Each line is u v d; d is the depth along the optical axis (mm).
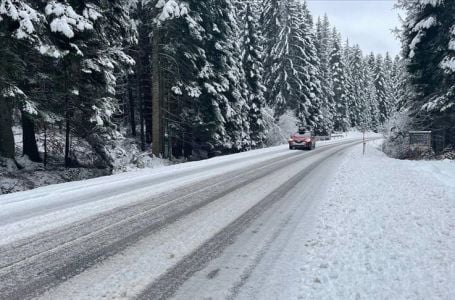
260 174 13516
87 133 15617
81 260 4926
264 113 36812
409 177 12453
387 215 7297
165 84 22297
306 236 6113
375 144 42219
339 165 16781
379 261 4949
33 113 12094
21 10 10820
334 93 70188
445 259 5035
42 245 5445
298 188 10711
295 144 28547
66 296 3924
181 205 8211
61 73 13680
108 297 3932
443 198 8992
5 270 4551
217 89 24375
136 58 22859
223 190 10148
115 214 7266
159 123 21000
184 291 4125
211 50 25203
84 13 13430
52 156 16469
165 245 5598
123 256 5105
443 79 20391
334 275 4496
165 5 18266
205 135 25609
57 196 8859
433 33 20922
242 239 5965
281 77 42781
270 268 4789
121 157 17078
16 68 12039
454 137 21812
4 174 12281
